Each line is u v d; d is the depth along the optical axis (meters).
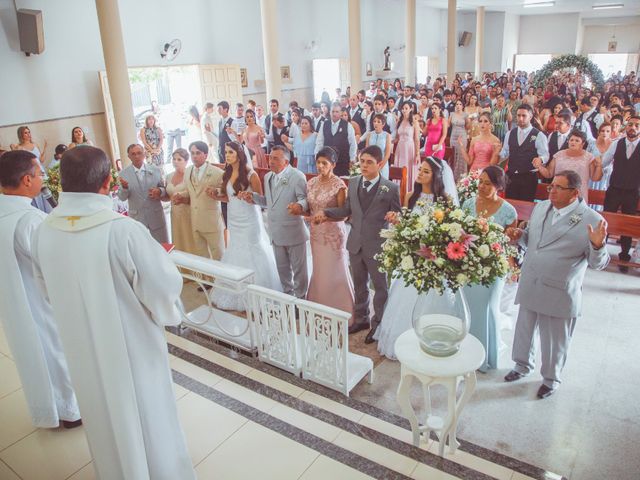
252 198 4.41
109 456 2.18
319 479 2.48
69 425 2.92
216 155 11.34
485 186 3.48
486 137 6.27
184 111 12.91
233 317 4.05
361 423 2.92
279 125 8.70
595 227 2.94
